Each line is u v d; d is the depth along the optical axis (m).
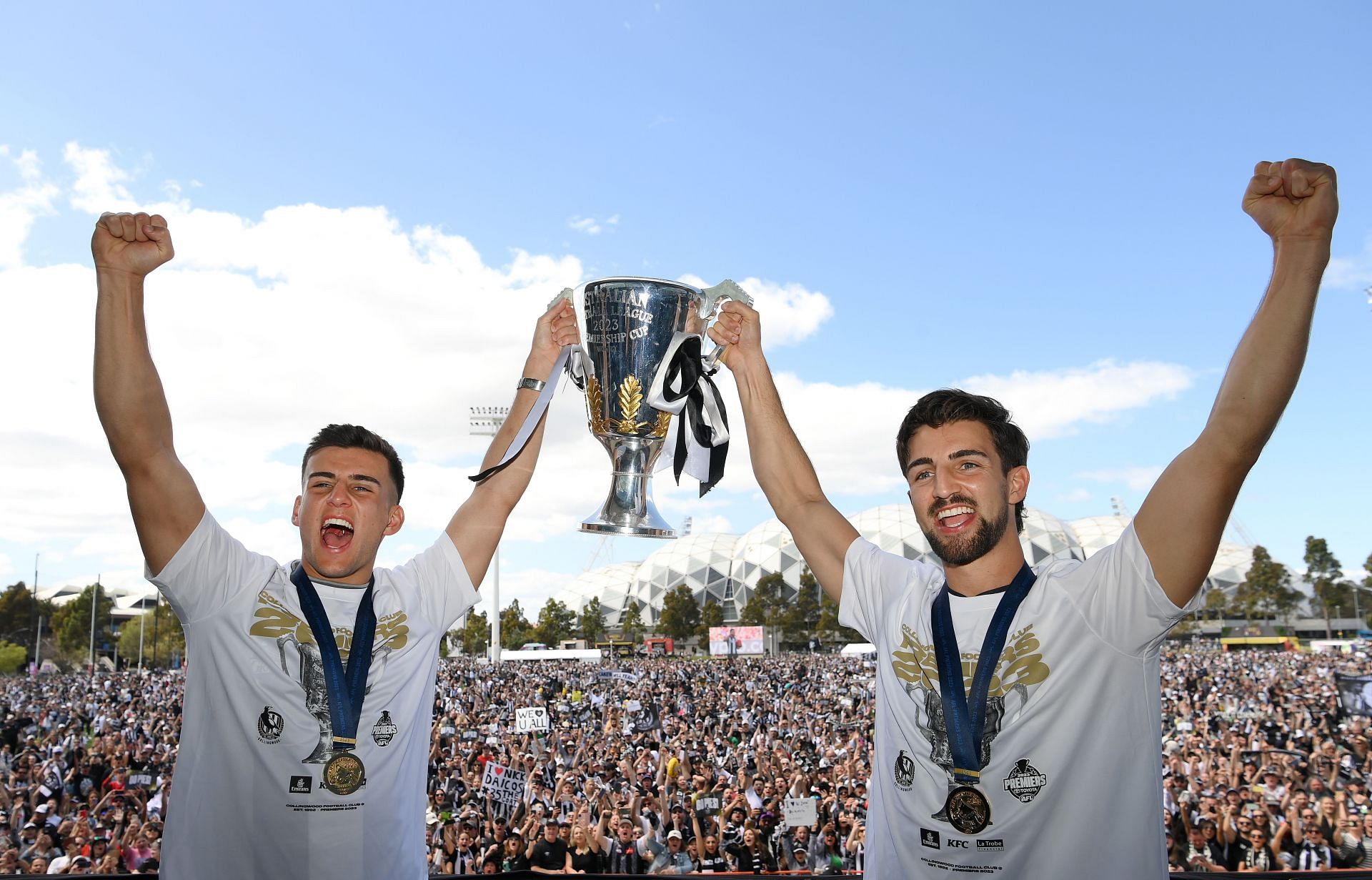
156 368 2.35
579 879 2.94
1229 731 18.31
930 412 2.37
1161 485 2.11
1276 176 2.01
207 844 2.21
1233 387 2.00
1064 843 2.03
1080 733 2.07
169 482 2.33
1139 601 2.09
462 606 2.72
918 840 2.15
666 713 24.73
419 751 2.47
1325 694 26.14
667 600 92.56
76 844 11.28
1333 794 12.02
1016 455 2.36
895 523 101.44
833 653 74.38
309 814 2.20
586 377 2.92
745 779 12.94
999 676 2.15
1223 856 11.02
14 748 20.84
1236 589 96.62
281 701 2.28
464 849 10.72
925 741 2.20
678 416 2.87
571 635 107.06
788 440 2.99
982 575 2.32
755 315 3.02
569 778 13.34
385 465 2.58
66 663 83.94
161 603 90.12
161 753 17.38
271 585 2.44
